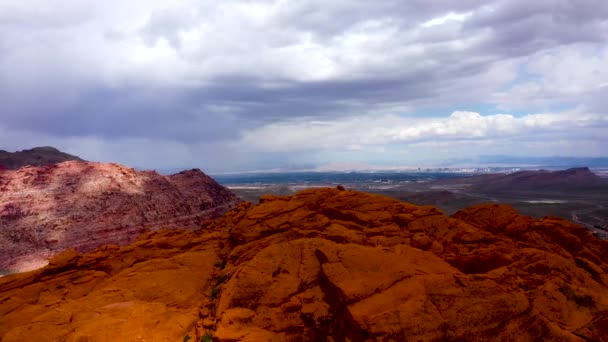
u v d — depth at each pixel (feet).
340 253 44.09
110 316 46.11
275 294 41.91
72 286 60.59
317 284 42.32
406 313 34.14
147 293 53.36
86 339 40.42
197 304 50.72
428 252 47.73
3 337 42.60
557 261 43.75
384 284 37.99
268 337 36.70
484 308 34.73
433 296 36.14
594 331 35.76
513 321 34.22
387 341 32.30
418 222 59.00
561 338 33.78
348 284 38.34
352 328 34.53
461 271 46.85
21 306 54.90
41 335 42.75
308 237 55.52
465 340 32.94
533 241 55.31
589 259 53.67
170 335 42.70
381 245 52.03
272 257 47.01
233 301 41.98
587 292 39.22
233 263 57.06
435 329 33.14
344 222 60.44
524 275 41.88
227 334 37.04
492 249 49.29
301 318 38.83
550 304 37.40
